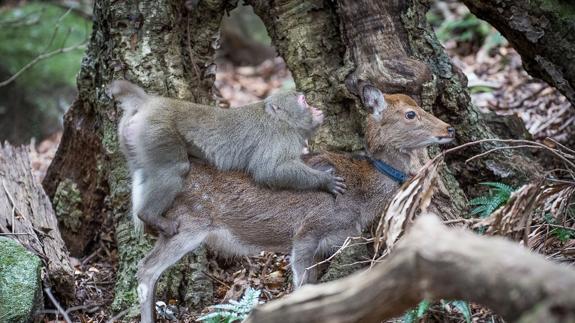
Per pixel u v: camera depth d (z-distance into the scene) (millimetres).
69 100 21062
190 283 11047
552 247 9234
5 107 20766
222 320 9289
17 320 9547
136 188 9844
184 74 11938
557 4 11234
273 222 10062
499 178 11625
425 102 10422
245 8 23719
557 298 5152
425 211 8453
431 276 5719
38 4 22766
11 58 21172
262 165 9883
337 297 6164
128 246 11289
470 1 11453
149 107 9844
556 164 12664
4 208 11734
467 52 18719
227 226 10117
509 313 5426
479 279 5492
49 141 18922
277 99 10047
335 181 9906
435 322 8914
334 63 11344
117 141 11539
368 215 10109
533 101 15555
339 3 10773
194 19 12086
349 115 11180
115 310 10789
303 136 10125
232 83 20719
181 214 9922
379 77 10430
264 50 23344
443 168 10789
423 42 11109
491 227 8211
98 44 12055
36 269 9977
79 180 13125
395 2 10727
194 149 9898
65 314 9711
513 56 17391
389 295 5977
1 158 12938
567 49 11289
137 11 11398
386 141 9906
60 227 13266
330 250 10242
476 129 11625
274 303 6438
